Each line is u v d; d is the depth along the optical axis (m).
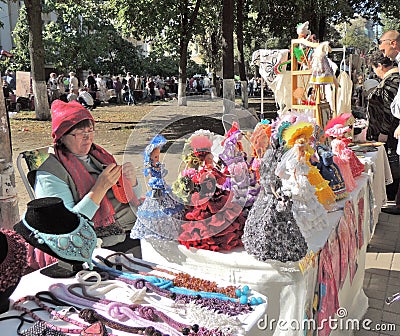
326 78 3.85
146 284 1.71
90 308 1.57
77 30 25.38
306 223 2.17
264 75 4.80
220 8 16.17
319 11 14.63
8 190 2.86
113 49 29.25
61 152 2.39
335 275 2.49
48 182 2.30
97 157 2.57
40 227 1.67
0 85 2.79
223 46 10.86
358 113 6.90
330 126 3.22
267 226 1.99
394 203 5.68
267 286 2.04
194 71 35.97
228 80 10.95
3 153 2.84
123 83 23.62
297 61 4.35
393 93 5.39
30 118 13.70
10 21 29.62
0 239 1.47
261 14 17.20
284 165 1.95
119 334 1.41
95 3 25.75
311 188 2.25
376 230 4.84
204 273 2.15
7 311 1.52
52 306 1.57
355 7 19.44
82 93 17.50
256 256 2.02
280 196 1.97
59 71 25.17
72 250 1.70
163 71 33.00
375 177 4.42
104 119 14.22
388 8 19.08
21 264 1.47
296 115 2.51
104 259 1.95
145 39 16.31
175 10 15.04
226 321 1.48
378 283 3.63
